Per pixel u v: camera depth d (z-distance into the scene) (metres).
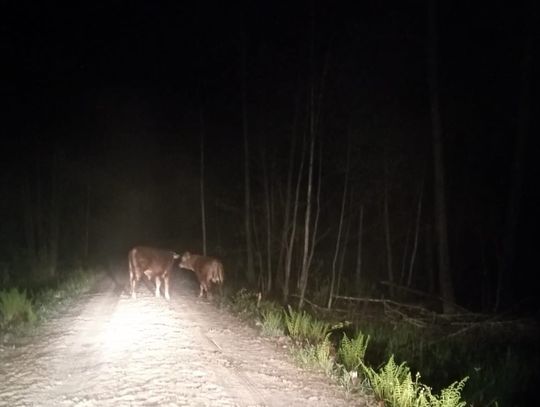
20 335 11.30
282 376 8.70
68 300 15.88
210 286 17.72
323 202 23.95
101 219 42.53
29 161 26.73
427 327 17.30
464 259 25.12
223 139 27.02
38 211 27.34
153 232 44.78
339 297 19.89
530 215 23.00
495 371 11.56
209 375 8.50
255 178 24.94
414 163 22.14
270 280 21.86
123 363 9.06
